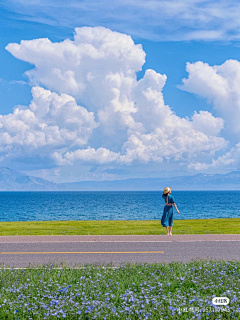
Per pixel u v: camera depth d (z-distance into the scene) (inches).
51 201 4766.2
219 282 276.4
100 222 900.0
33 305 226.7
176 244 486.9
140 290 257.6
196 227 738.8
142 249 448.8
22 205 3528.5
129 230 682.8
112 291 257.0
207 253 422.3
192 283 277.3
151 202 4266.7
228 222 870.4
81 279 285.0
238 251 435.5
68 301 232.4
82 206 3253.0
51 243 496.4
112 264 351.6
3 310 217.5
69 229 706.2
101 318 209.8
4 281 276.1
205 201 4475.9
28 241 513.3
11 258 392.8
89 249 449.1
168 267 323.0
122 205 3440.0
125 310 217.9
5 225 815.7
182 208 2763.3
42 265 338.6
